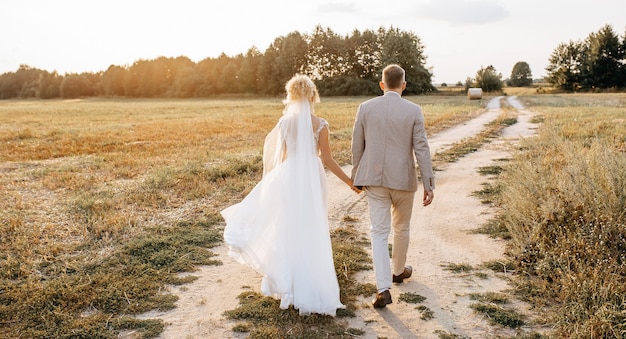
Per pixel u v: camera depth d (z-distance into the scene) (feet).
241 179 29.53
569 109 97.45
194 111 131.95
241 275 15.37
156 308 13.01
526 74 469.98
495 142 49.08
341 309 12.91
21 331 11.65
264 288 13.17
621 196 16.55
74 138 58.75
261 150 42.24
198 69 354.13
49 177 30.42
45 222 20.43
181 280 14.80
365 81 278.87
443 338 11.44
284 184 12.84
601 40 267.18
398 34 275.80
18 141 56.44
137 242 17.80
